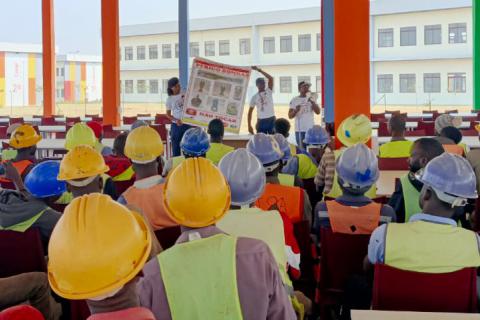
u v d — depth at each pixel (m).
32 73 28.28
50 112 13.39
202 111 5.79
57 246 1.07
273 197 2.90
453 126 5.24
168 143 9.60
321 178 3.98
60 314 2.57
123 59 27.52
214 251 1.42
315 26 23.75
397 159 4.86
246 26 24.72
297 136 9.73
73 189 2.68
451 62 22.17
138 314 1.09
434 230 1.99
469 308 1.99
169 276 1.40
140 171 3.14
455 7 21.61
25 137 4.38
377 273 2.02
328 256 2.66
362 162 2.62
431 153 2.90
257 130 9.66
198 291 1.38
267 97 9.61
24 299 2.25
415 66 22.75
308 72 24.12
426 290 2.00
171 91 8.44
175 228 2.72
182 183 1.46
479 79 12.82
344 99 5.91
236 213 2.02
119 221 1.10
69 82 30.42
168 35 26.41
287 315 1.45
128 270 1.08
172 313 1.38
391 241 2.02
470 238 1.99
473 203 3.97
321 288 2.71
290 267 2.33
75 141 4.74
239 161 2.02
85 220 1.08
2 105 26.97
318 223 2.78
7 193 2.57
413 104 22.84
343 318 2.62
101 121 11.79
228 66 5.76
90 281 1.05
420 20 22.38
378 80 23.39
